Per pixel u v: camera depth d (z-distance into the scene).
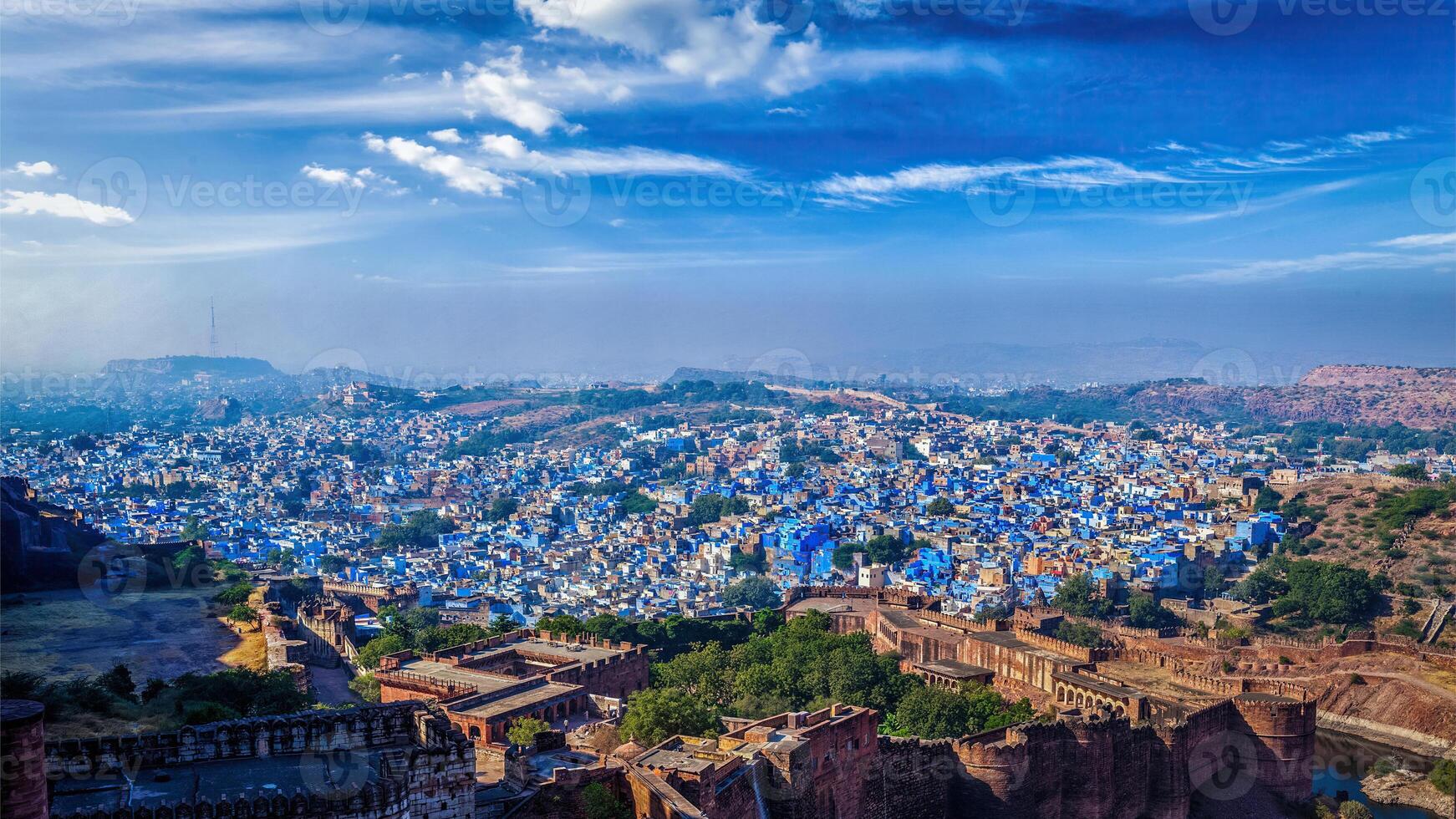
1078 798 152.00
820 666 178.12
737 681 174.12
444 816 74.50
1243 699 174.12
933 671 194.00
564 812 97.81
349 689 172.00
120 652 186.00
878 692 172.62
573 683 159.38
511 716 131.50
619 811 99.12
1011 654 199.25
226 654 187.00
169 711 131.38
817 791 123.12
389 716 79.75
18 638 191.12
